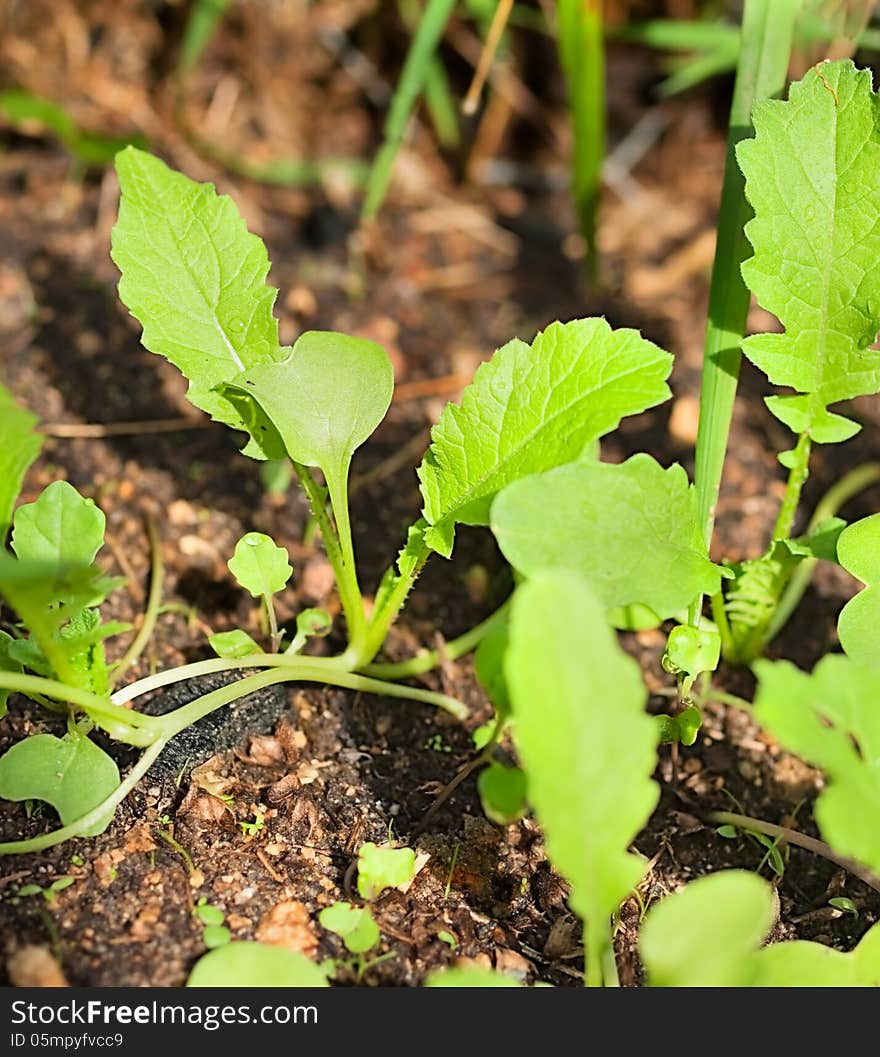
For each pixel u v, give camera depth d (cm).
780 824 44
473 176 59
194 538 48
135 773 41
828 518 43
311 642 46
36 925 39
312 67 59
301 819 42
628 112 60
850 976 39
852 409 52
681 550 40
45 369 51
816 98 41
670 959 36
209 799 42
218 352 43
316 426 42
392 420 52
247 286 43
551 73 59
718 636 41
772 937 41
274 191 57
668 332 54
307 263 55
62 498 41
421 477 42
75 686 41
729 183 43
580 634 36
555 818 36
